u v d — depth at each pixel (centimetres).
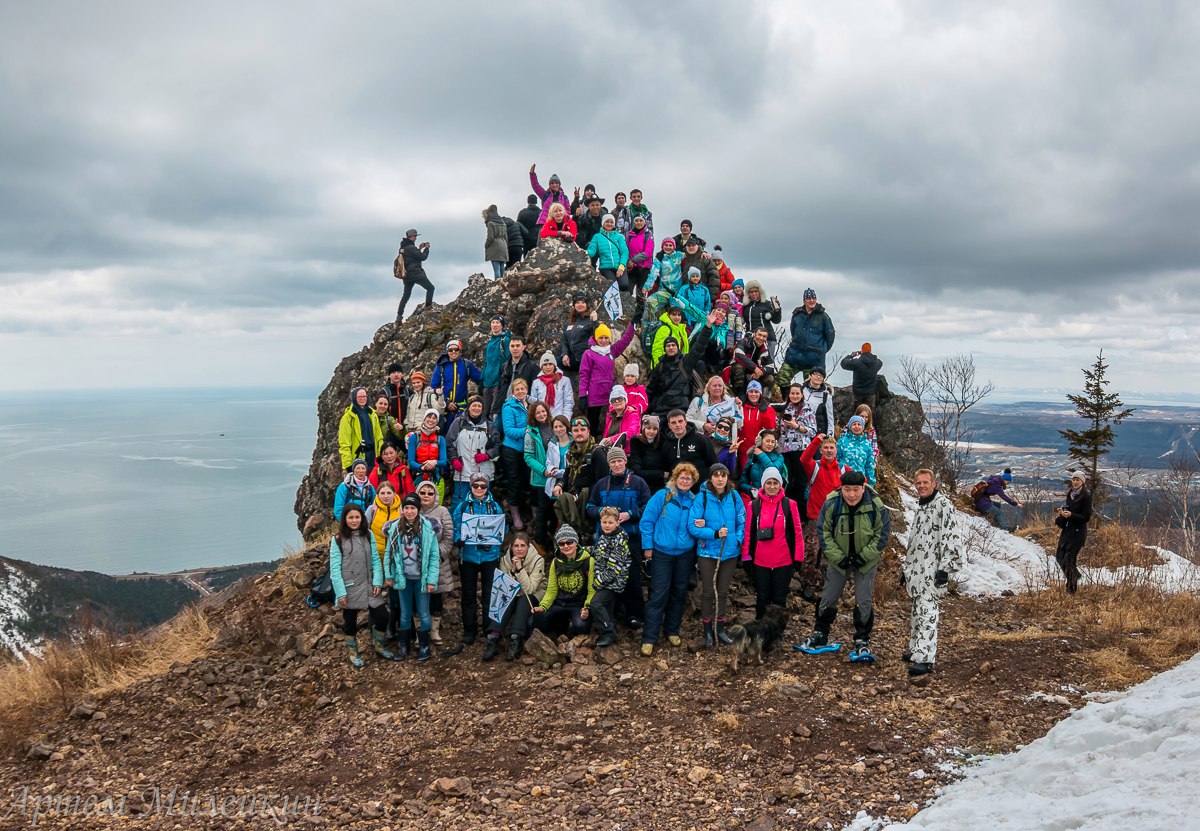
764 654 831
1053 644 849
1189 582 1120
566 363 1262
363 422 1121
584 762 646
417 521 874
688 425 961
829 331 1430
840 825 515
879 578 1090
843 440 1062
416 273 1827
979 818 448
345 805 613
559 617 892
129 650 998
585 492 945
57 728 819
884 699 721
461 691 811
